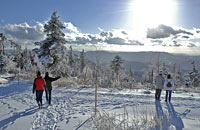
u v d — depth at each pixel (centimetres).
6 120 566
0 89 1388
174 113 689
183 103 930
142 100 1001
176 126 507
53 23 2219
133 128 468
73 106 797
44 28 2225
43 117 605
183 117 626
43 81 769
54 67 2206
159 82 1032
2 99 966
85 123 532
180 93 1509
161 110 734
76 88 1540
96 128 480
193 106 845
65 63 2317
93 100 964
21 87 1511
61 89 1449
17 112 673
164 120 562
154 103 910
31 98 1003
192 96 1283
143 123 521
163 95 1286
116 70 3766
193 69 4328
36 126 507
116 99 1016
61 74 2242
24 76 2311
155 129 470
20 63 5094
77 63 4341
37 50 2266
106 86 1844
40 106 788
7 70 3644
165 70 3519
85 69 1891
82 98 1027
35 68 3338
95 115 584
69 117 603
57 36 2205
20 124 525
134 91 1505
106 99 1010
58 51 2205
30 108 748
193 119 600
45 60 2156
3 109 722
